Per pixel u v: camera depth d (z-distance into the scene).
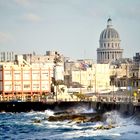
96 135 162.00
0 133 176.75
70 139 154.12
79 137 158.12
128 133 165.75
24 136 166.38
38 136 164.62
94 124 197.38
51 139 155.62
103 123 199.88
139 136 158.25
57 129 184.00
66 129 182.75
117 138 154.38
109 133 166.25
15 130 185.75
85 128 183.62
